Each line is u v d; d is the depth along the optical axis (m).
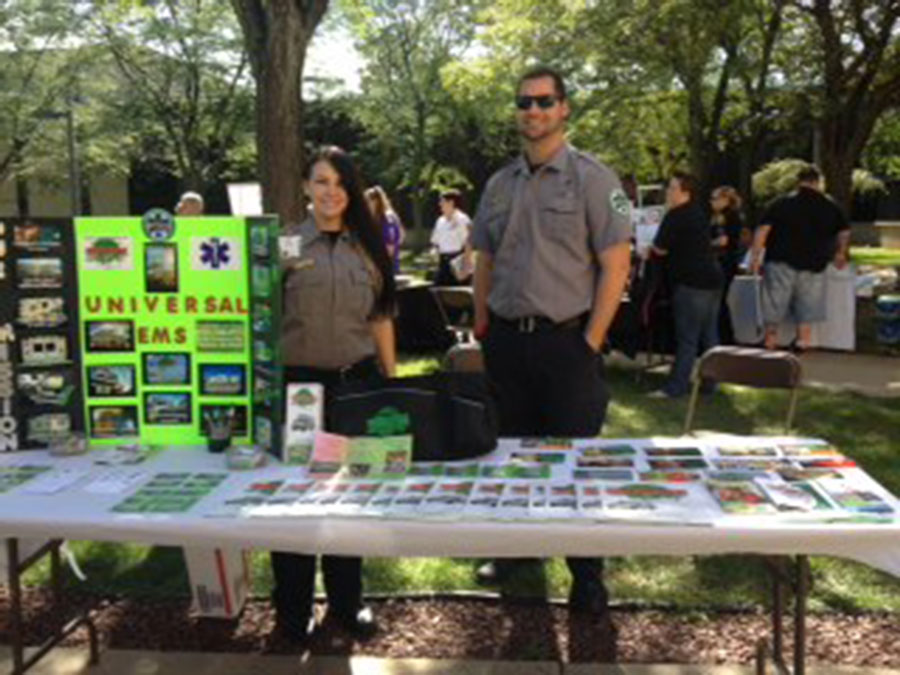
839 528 2.10
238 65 26.77
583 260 3.25
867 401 6.88
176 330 2.75
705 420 6.29
